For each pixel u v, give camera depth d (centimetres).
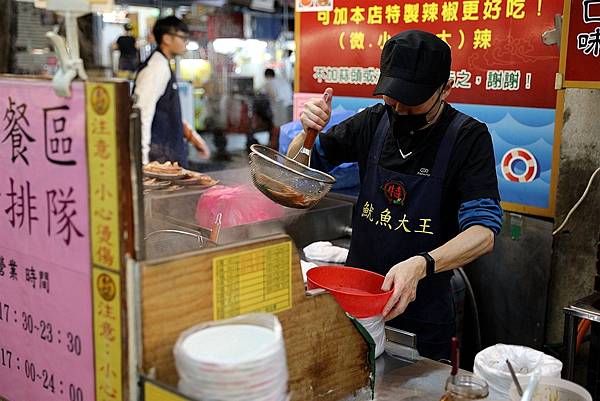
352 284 187
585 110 291
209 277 120
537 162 310
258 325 117
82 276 121
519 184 319
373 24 365
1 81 133
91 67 232
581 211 302
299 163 216
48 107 121
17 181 133
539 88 303
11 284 142
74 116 116
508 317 338
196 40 780
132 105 110
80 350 124
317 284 169
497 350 171
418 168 229
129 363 113
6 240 140
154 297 112
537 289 322
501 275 337
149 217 235
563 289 315
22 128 129
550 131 303
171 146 471
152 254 192
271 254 129
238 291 125
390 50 210
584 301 242
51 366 133
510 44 309
